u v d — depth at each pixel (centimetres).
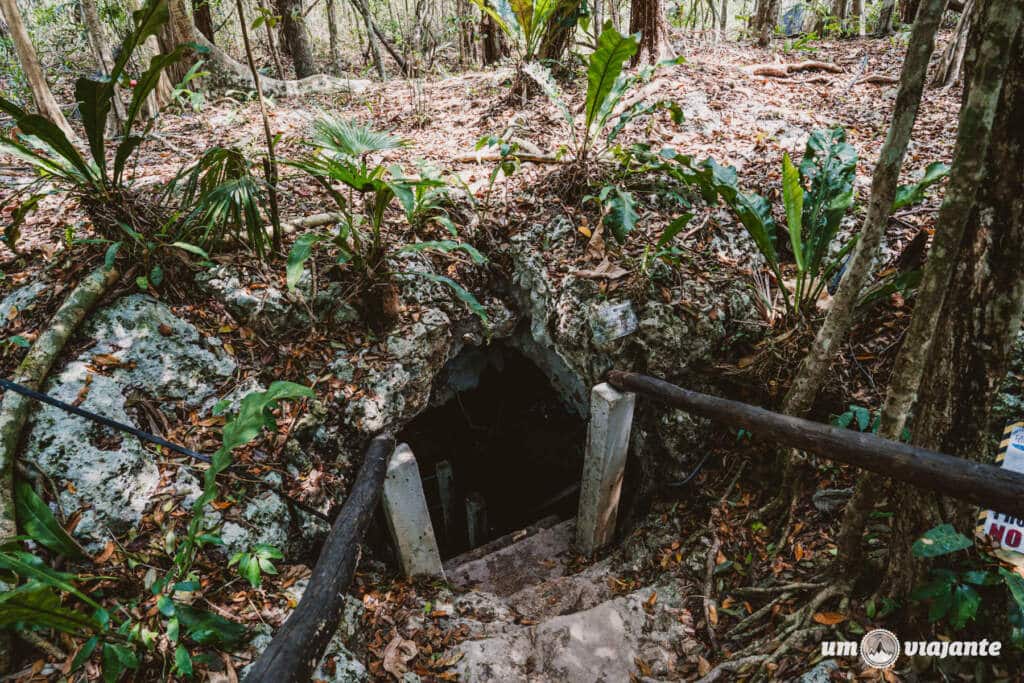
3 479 232
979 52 154
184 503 259
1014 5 145
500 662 273
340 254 353
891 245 351
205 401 296
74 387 269
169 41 664
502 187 449
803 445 226
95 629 201
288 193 426
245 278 329
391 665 264
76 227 344
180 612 218
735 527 309
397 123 608
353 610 279
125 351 287
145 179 439
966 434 188
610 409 315
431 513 585
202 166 305
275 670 173
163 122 611
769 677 225
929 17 174
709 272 354
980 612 197
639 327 338
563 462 597
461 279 385
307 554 287
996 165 162
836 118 533
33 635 207
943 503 198
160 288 314
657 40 597
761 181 427
